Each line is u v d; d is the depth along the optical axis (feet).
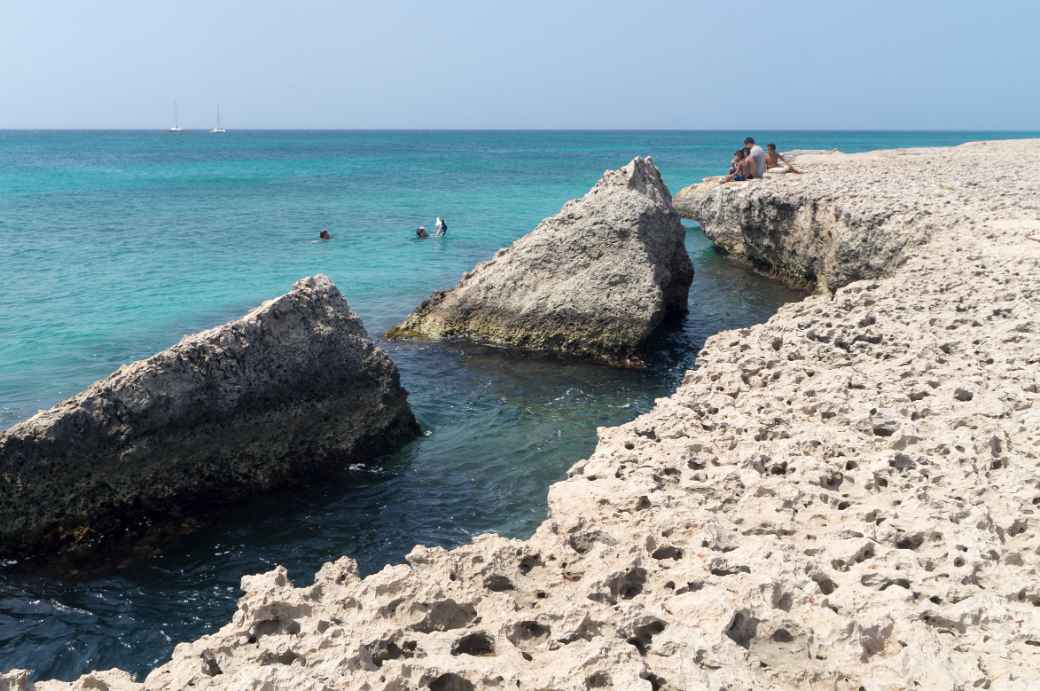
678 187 224.74
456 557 21.62
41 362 62.64
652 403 55.88
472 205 180.65
